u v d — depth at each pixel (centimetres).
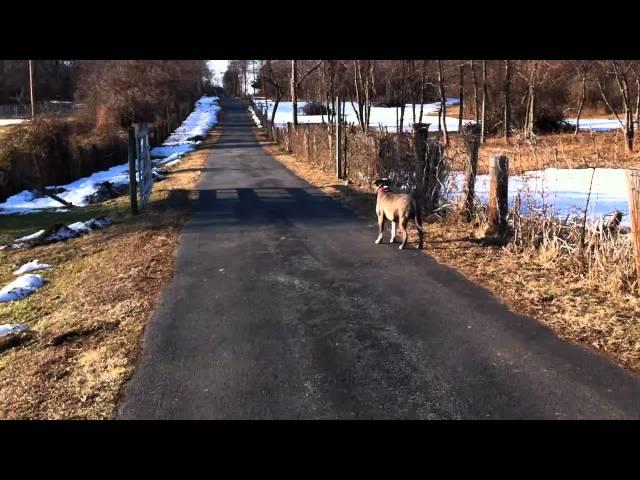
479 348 507
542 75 3644
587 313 570
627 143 2309
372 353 504
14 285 807
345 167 1708
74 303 694
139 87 4678
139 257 873
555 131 3553
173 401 432
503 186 865
